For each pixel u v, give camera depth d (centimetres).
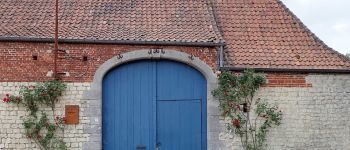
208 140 1117
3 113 1062
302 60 1159
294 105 1134
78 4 1245
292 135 1130
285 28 1254
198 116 1140
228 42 1191
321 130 1138
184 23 1201
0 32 1088
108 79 1120
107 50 1100
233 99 1112
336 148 1140
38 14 1195
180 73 1141
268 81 1131
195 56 1123
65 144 1070
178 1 1287
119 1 1267
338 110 1145
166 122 1133
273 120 1120
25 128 1060
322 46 1210
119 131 1119
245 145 1116
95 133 1082
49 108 1074
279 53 1174
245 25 1250
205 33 1157
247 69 1116
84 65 1090
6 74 1066
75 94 1082
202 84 1145
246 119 1120
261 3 1327
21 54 1074
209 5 1286
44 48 1083
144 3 1271
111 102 1120
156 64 1134
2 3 1220
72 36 1091
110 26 1167
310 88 1141
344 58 1181
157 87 1134
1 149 1059
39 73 1077
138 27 1173
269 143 1126
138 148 1121
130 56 1104
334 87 1148
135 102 1127
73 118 1077
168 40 1106
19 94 1066
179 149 1132
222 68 1119
